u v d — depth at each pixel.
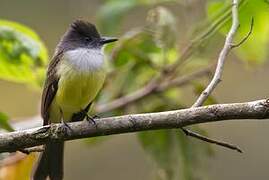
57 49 10.05
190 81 11.43
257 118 7.59
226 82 17.11
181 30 12.77
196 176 10.59
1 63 10.95
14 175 10.52
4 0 17.83
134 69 11.57
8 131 9.20
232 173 16.20
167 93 11.92
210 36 10.68
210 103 10.79
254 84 16.98
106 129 7.95
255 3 10.80
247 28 11.29
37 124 10.86
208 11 11.08
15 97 17.36
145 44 11.39
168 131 10.59
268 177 15.90
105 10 11.73
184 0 11.70
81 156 16.55
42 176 9.43
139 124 7.88
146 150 10.64
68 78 9.46
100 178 16.34
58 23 17.64
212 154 10.62
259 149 16.34
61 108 9.77
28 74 11.13
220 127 16.55
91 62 9.49
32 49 10.72
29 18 17.67
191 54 11.15
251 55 11.94
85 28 10.14
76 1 15.87
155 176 10.72
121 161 16.59
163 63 11.33
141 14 16.06
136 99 11.34
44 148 9.20
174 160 10.61
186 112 7.75
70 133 7.98
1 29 10.68
